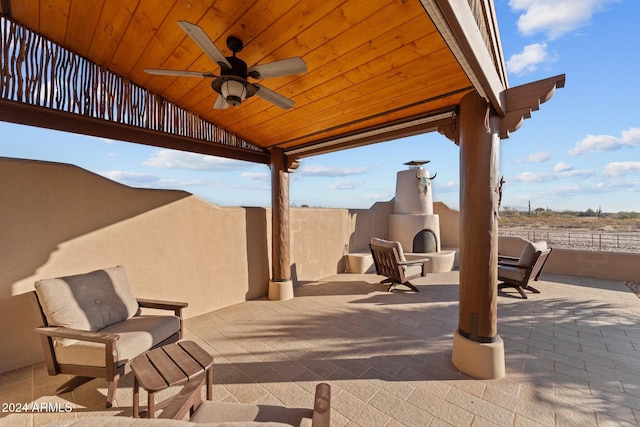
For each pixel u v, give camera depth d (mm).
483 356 2473
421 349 3057
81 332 2135
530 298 4922
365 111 3230
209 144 3945
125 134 3123
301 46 2285
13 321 2629
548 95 2387
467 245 2578
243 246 4773
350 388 2355
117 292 2799
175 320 2797
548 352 2973
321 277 6668
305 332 3516
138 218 3480
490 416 2012
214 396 2250
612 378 2486
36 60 2422
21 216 2674
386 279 6031
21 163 2674
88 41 2506
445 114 2943
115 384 2135
